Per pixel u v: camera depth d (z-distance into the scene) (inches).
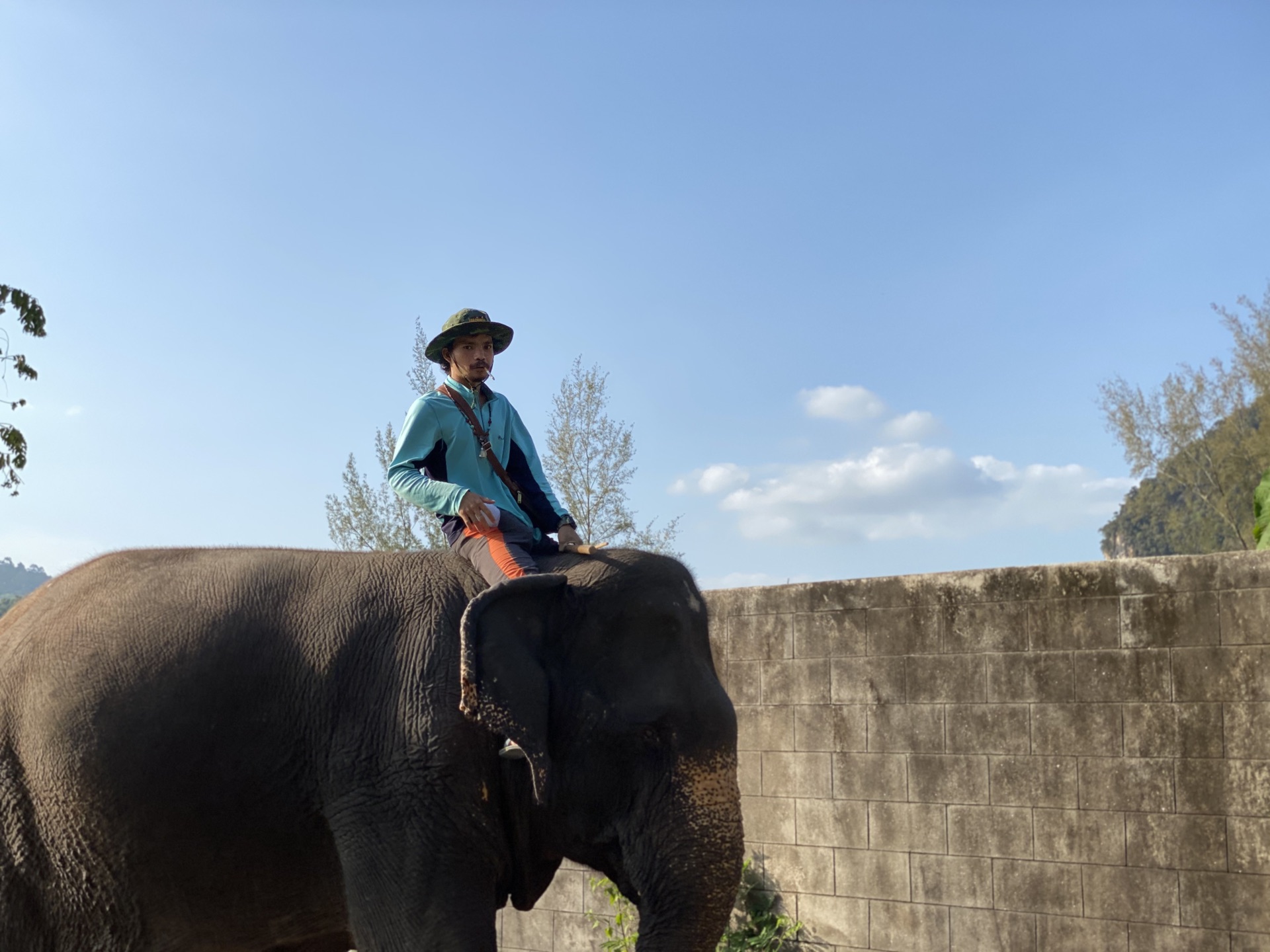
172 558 170.6
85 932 155.5
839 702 282.0
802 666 289.0
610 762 143.4
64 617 164.4
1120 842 242.1
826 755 282.5
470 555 156.4
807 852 281.9
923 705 269.9
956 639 267.4
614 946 288.4
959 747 263.9
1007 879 254.2
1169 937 234.1
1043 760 253.1
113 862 151.6
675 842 137.9
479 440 166.2
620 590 148.8
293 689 150.4
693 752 140.4
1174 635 241.0
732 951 273.9
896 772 271.7
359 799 144.5
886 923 268.4
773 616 295.6
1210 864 231.8
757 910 285.6
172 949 154.4
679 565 156.6
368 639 150.8
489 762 145.0
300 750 149.2
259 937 156.0
